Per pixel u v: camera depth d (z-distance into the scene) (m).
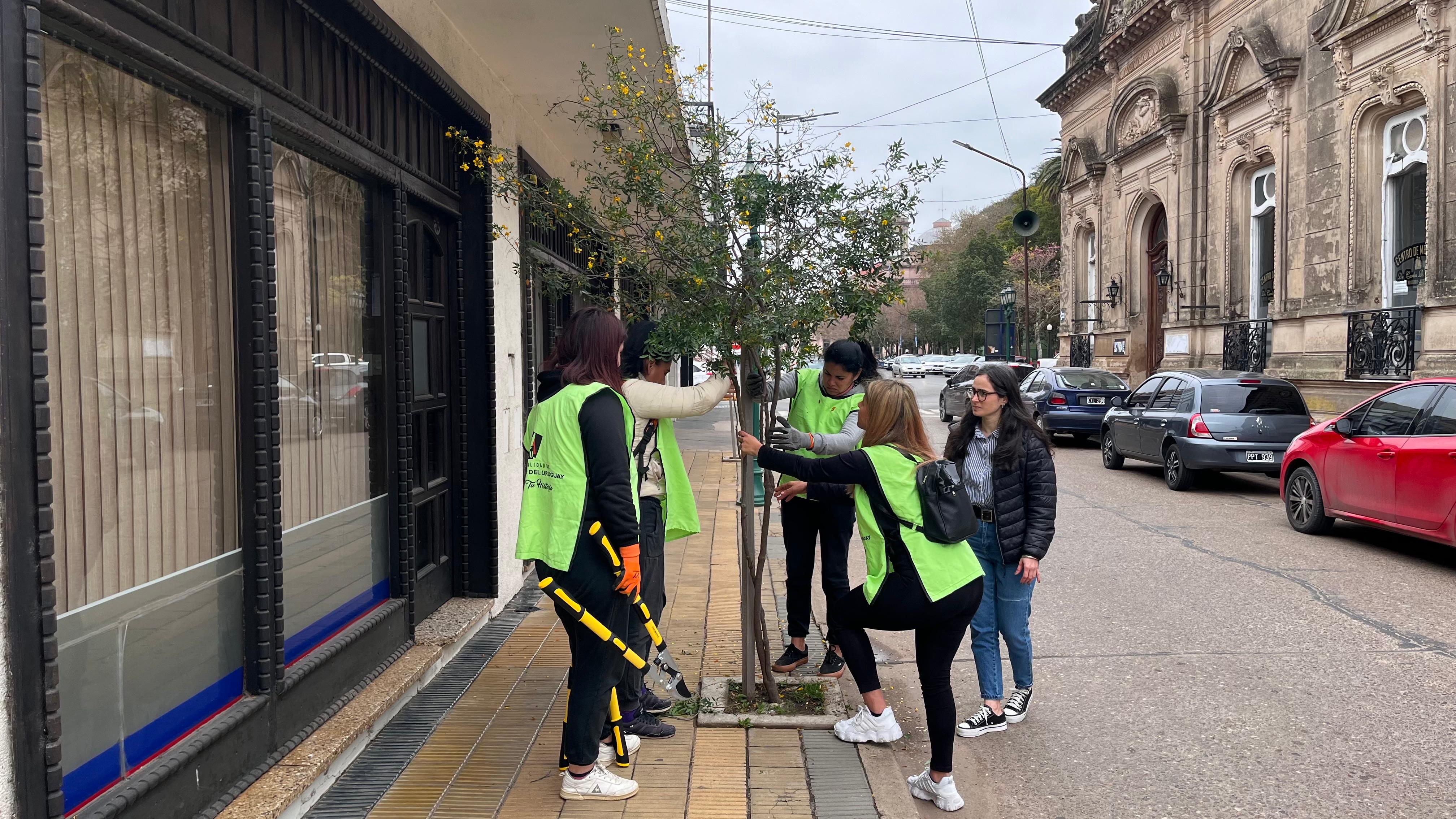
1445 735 4.17
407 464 4.55
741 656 5.11
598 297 4.14
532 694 4.41
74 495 2.45
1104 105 24.72
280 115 3.33
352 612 4.11
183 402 2.91
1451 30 12.70
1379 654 5.27
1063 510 10.37
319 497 3.85
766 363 4.17
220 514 3.08
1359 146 14.71
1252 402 11.42
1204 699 4.66
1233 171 18.62
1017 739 4.28
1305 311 16.00
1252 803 3.62
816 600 6.54
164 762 2.65
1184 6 19.97
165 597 2.77
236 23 3.10
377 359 4.48
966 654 5.49
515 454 6.22
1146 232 22.94
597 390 3.26
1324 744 4.12
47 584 2.14
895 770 3.71
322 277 3.93
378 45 4.20
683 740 3.98
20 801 2.06
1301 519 8.88
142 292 2.74
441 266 5.49
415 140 4.89
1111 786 3.80
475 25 5.29
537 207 4.51
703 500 10.67
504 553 5.90
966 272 56.31
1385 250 14.57
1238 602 6.40
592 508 3.29
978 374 4.31
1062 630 5.86
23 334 2.08
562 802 3.36
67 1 2.27
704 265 3.76
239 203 3.14
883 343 84.25
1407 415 7.63
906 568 3.51
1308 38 15.98
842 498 4.27
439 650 4.62
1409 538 8.59
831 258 3.98
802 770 3.70
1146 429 12.64
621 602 3.31
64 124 2.46
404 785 3.47
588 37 5.50
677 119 4.09
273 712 3.23
